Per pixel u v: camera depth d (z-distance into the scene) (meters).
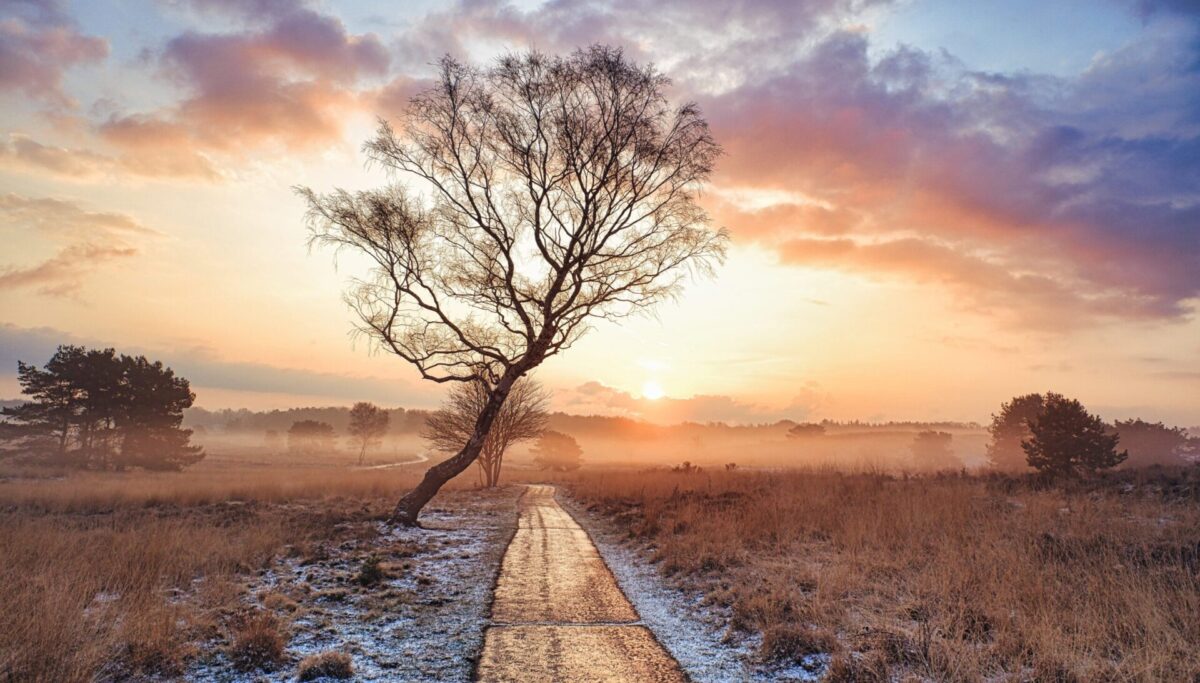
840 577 8.88
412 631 7.36
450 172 18.66
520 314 18.73
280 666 6.02
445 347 19.06
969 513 13.02
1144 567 8.60
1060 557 9.41
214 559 9.95
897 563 9.69
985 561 8.80
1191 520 11.10
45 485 28.36
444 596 9.12
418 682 5.71
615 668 6.15
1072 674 5.33
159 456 53.31
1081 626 6.23
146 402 52.53
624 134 18.20
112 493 22.03
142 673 5.64
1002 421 56.47
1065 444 28.47
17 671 5.10
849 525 12.43
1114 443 28.94
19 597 6.65
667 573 10.87
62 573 8.01
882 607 7.78
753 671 6.05
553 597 9.21
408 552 12.55
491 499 28.02
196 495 22.11
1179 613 6.44
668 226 19.25
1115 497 14.89
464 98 18.06
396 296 18.36
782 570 10.05
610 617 8.11
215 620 7.24
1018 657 5.75
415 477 44.44
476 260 19.12
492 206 18.80
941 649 5.97
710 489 22.12
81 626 6.09
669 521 15.68
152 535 10.95
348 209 17.77
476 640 7.04
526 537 15.55
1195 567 8.41
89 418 50.25
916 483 19.69
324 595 8.87
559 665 6.23
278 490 24.44
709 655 6.57
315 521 15.91
